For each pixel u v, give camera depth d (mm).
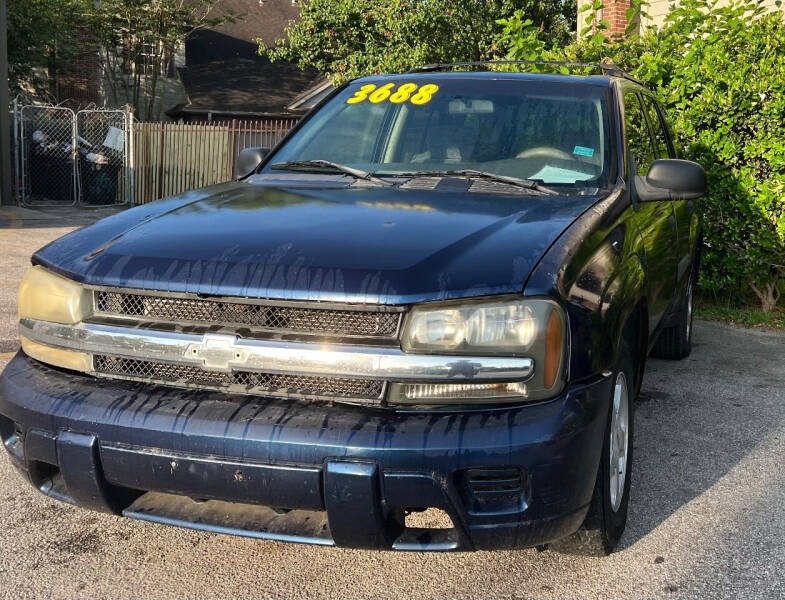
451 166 3559
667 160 3449
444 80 4082
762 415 4621
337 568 2875
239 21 32875
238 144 19578
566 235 2664
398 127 3842
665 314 4461
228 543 3049
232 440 2312
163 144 19047
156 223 2855
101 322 2555
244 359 2389
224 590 2723
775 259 7141
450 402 2336
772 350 6211
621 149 3576
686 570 2857
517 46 8836
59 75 26797
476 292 2342
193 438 2340
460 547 2352
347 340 2338
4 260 9328
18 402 2586
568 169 3461
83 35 27188
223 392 2445
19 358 2816
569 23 18672
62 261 2715
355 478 2236
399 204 2959
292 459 2279
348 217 2775
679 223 4742
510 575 2820
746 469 3809
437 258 2436
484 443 2256
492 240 2562
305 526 2418
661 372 5547
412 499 2264
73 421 2465
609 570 2850
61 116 18953
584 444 2379
